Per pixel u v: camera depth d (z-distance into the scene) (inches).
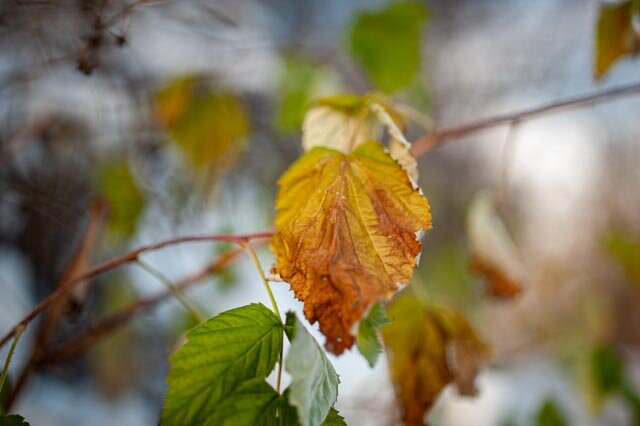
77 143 24.4
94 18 17.6
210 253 27.1
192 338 12.7
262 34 30.3
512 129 17.9
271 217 30.6
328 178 13.8
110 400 27.8
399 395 17.2
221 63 26.7
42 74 21.4
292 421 12.6
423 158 43.2
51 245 24.5
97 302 26.0
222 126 24.4
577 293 44.1
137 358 28.4
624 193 44.1
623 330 51.0
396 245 13.3
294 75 25.5
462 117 40.1
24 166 23.3
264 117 29.4
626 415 35.4
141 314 20.8
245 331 12.9
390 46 23.6
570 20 40.6
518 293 19.8
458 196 43.7
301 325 12.6
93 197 22.9
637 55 17.4
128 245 25.3
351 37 23.7
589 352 29.7
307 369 12.2
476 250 19.9
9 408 16.4
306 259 13.2
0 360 22.4
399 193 13.5
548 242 46.2
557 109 17.7
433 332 17.4
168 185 26.9
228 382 12.7
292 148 31.5
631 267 33.3
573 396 36.3
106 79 24.1
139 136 25.8
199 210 26.8
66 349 18.7
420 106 30.0
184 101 23.5
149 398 29.3
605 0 17.3
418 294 17.6
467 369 17.4
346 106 15.5
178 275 27.0
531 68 40.4
